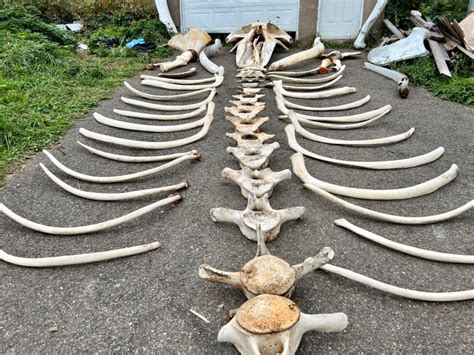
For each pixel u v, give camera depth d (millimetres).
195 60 8234
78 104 5211
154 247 2557
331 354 1846
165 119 4867
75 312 2121
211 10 10281
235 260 2459
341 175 3533
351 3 9609
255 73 6816
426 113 5094
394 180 3455
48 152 3691
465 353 1864
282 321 1675
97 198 3123
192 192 3236
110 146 4160
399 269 2398
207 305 2131
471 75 6438
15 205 3090
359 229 2672
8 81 5578
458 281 2311
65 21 11445
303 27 9961
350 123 4766
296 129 4285
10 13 8375
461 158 3848
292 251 2537
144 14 10969
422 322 2027
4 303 2189
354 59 8344
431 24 8094
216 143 4188
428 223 2822
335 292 2211
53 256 2553
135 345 1919
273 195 3178
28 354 1892
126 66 7520
